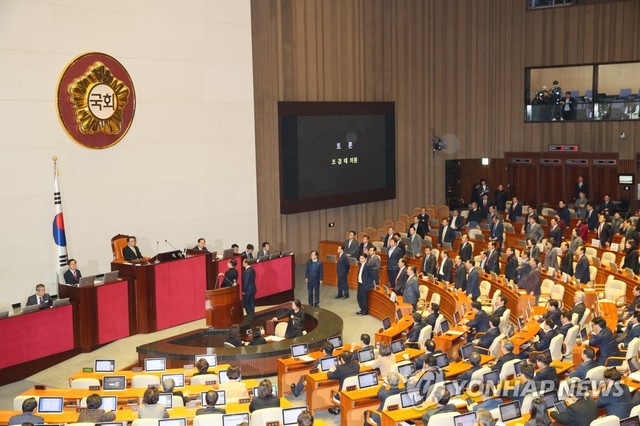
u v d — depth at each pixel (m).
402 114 31.72
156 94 22.67
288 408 11.16
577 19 31.67
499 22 32.84
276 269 22.95
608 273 21.50
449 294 20.00
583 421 10.70
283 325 18.64
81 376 13.86
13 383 16.75
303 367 15.52
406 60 31.61
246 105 25.36
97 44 21.03
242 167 25.39
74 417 11.74
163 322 19.89
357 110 28.69
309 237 28.47
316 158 27.42
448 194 34.12
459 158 33.53
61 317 17.78
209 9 24.05
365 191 29.25
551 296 19.81
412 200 32.53
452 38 32.88
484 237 28.84
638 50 30.86
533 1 32.31
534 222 25.80
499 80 33.06
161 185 22.97
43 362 17.45
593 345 14.55
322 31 28.23
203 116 24.03
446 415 10.49
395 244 23.39
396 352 15.18
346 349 15.71
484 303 19.92
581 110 32.03
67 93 20.33
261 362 16.58
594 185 32.06
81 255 20.98
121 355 18.02
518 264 21.89
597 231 26.70
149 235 22.72
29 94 19.58
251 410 11.73
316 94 28.17
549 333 14.97
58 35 20.11
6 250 19.31
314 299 22.58
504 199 31.61
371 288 21.56
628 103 31.22
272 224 26.86
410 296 19.84
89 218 21.12
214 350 16.70
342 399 12.95
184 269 20.30
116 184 21.73
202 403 12.20
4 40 19.00
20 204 19.53
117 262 19.95
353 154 28.70
